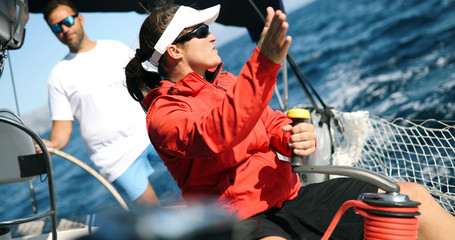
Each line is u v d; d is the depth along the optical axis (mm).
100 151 10859
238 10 12359
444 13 50469
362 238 5301
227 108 3969
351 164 9547
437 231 5242
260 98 3928
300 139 4574
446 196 7961
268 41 3738
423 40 44875
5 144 5555
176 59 5711
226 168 5238
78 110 11031
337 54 53250
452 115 23609
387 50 46531
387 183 3971
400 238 3730
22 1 6402
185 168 5375
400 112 26234
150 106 5223
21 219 5582
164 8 5801
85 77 10898
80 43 11180
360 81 38094
